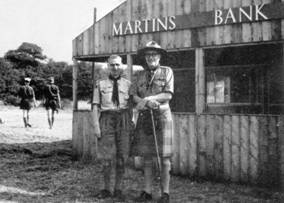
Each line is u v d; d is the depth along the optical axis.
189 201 6.38
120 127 6.44
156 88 6.28
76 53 10.44
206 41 8.34
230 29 8.04
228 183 7.82
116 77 6.55
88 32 10.20
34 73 42.66
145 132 6.30
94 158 9.89
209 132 8.19
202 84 8.41
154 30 9.05
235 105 11.77
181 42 8.69
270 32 7.57
